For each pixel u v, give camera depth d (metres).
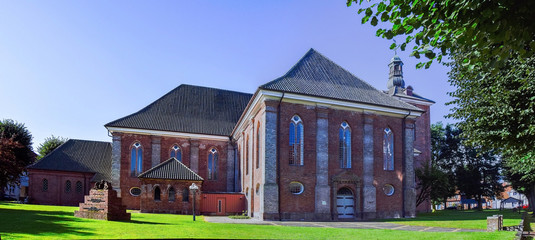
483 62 7.82
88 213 22.41
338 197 34.69
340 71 40.47
